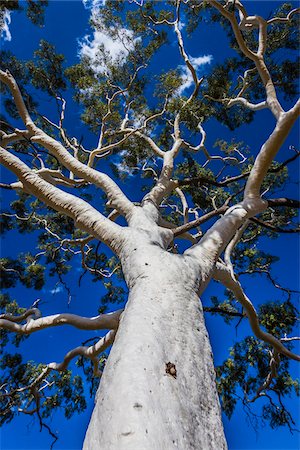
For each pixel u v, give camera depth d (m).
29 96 12.31
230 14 8.10
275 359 9.55
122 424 2.50
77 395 11.91
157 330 3.43
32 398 11.24
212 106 11.83
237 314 10.07
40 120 12.56
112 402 2.72
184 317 3.78
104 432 2.57
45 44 12.34
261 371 10.93
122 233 5.36
